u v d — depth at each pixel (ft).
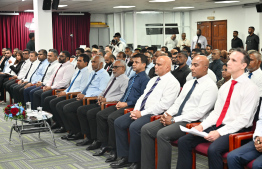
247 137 9.52
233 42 39.55
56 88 19.21
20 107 15.02
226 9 41.45
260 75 12.71
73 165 13.23
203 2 36.32
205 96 11.09
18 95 23.17
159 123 11.62
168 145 10.89
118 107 13.78
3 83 27.50
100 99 15.05
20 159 14.06
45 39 28.07
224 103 10.57
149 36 45.14
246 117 9.82
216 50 20.84
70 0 32.83
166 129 10.99
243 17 39.58
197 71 11.25
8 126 19.72
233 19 40.81
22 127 15.38
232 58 10.22
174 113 11.91
